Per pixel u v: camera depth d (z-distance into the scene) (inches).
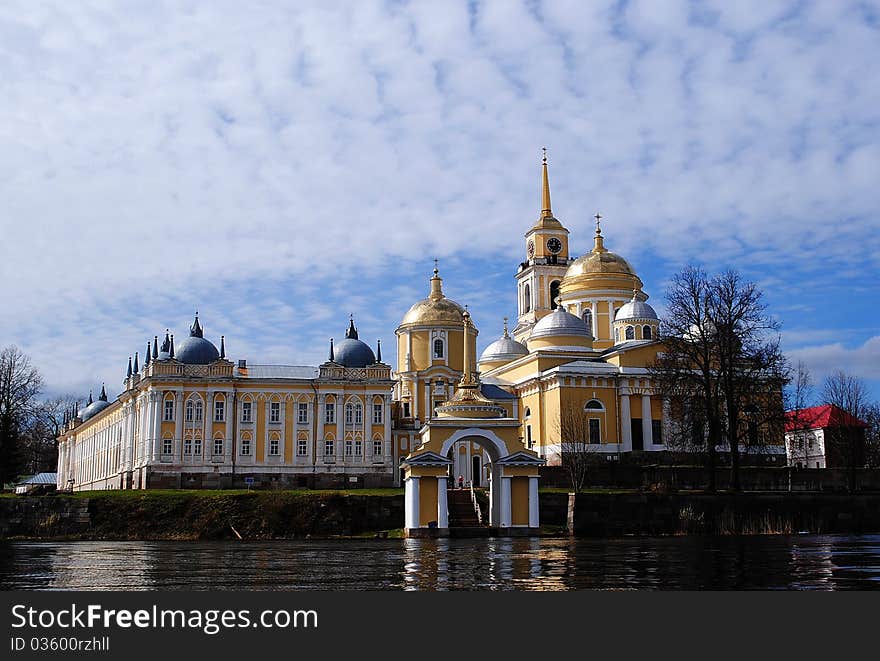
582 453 4645.7
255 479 5177.2
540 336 5836.6
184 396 5152.6
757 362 4197.8
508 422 3801.7
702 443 4276.6
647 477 4665.4
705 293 4296.3
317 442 5290.4
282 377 5349.4
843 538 3393.2
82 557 2637.8
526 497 3762.3
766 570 2018.9
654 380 4505.4
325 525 3887.8
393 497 4001.0
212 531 3853.3
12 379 5861.2
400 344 6215.6
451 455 5541.3
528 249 7081.7
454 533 3698.3
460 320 6112.2
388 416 5388.8
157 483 5044.3
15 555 2741.1
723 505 3939.5
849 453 5083.7
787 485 4749.0
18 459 5925.2
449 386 5949.8
